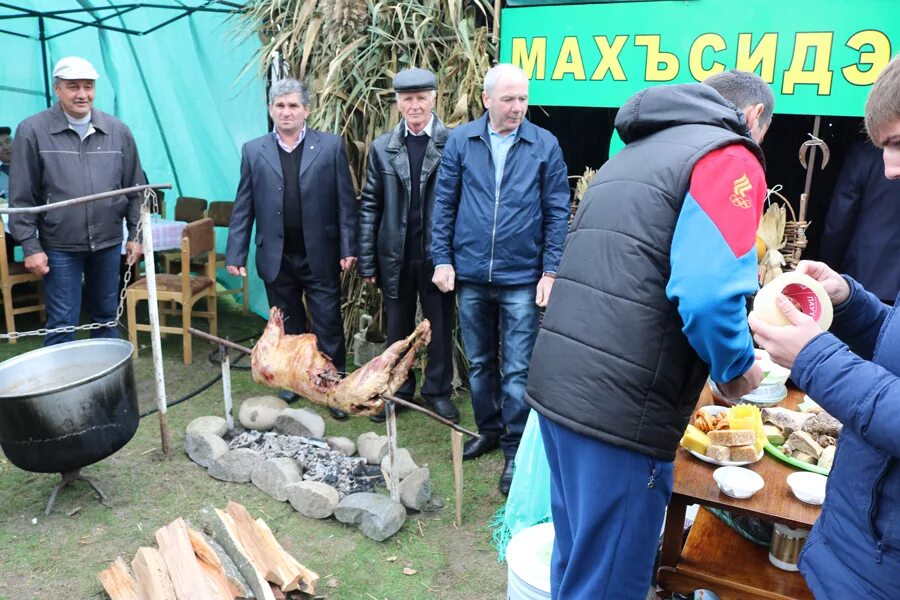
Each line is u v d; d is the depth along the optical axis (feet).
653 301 4.86
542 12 11.64
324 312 12.73
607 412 4.97
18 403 8.26
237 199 12.47
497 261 9.83
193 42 17.69
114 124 12.66
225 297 19.90
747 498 5.60
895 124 3.52
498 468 10.68
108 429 8.95
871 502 3.81
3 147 19.10
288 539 8.73
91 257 12.87
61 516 9.18
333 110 13.41
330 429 12.01
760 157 4.91
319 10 13.20
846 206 10.50
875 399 3.56
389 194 11.51
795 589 5.71
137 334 16.37
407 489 9.32
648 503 5.15
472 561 8.41
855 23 9.53
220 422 11.01
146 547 7.93
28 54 19.43
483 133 9.78
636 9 10.87
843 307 4.88
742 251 4.52
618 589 5.22
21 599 7.63
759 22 10.08
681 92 5.12
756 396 7.21
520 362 10.00
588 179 10.48
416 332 8.79
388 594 7.80
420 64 12.91
